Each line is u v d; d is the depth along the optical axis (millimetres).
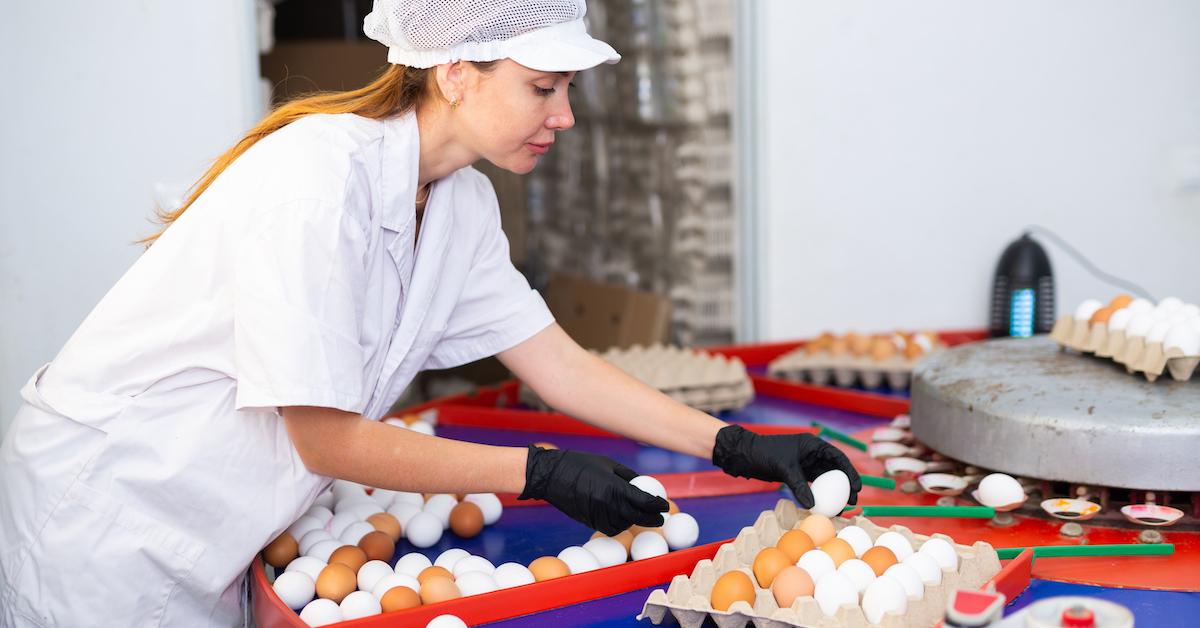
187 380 1231
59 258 2055
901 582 1084
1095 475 1339
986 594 952
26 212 2025
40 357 2076
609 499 1185
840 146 2467
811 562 1127
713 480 1549
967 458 1472
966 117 2486
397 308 1350
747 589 1088
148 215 2072
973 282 2557
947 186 2512
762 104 2422
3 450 1311
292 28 3686
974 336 2475
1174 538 1297
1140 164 2547
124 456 1222
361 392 1174
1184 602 1134
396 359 1354
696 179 2691
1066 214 2557
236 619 1326
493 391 2127
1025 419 1389
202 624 1285
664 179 2879
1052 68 2486
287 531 1367
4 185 2008
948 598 1093
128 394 1231
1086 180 2545
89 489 1218
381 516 1391
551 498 1207
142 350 1224
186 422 1231
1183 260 2604
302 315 1116
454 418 1986
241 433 1230
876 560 1148
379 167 1234
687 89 2660
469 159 1310
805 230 2490
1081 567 1220
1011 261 2404
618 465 1229
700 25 2582
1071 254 2572
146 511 1228
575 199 3594
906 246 2527
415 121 1269
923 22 2436
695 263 2734
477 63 1201
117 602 1231
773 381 2115
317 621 1120
